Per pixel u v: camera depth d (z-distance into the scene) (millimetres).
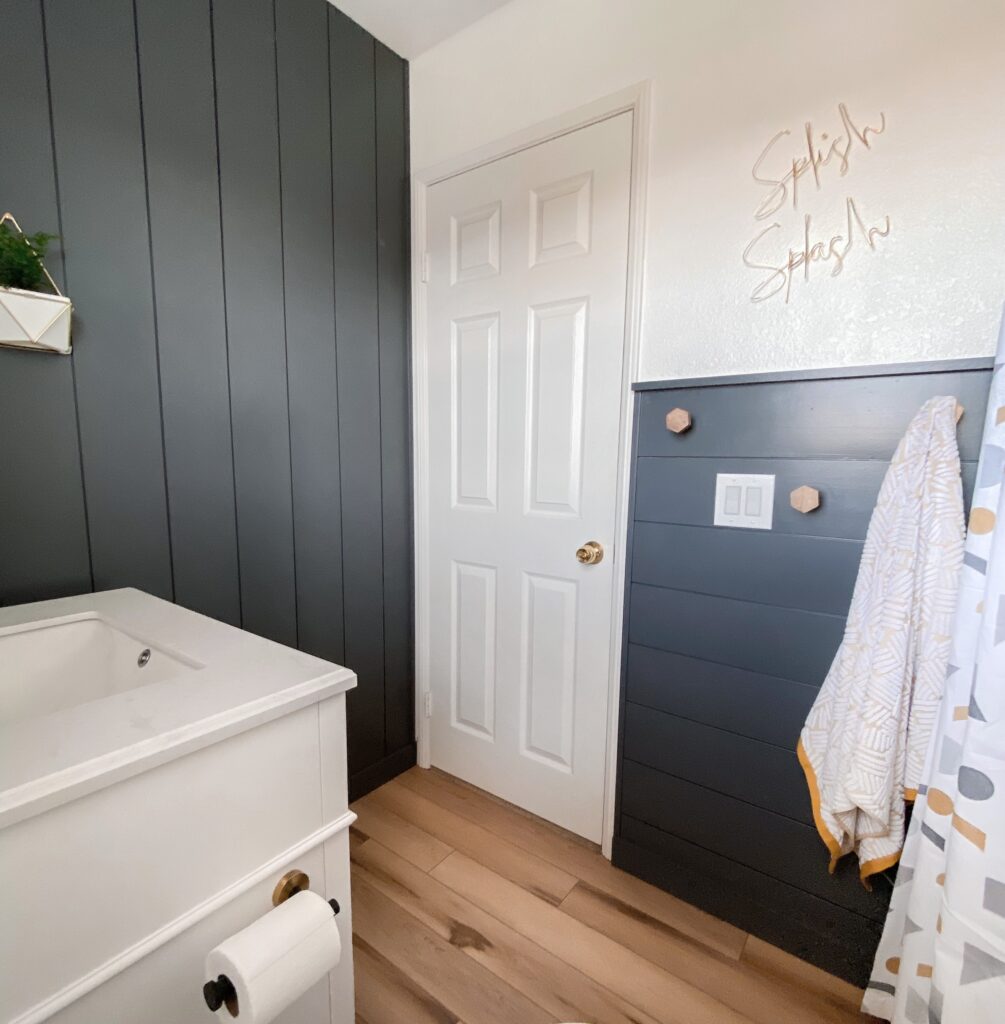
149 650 821
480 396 1693
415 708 1972
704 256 1248
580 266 1448
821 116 1089
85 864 491
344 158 1560
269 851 649
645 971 1178
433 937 1255
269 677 677
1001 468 751
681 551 1312
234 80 1284
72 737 526
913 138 1004
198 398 1272
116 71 1085
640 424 1356
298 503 1518
